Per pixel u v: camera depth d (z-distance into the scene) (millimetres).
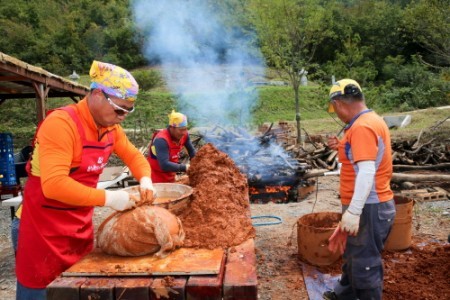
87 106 2379
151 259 2061
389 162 2996
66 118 2275
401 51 42062
